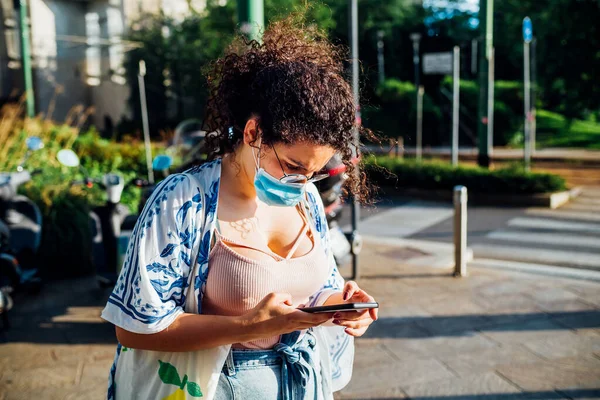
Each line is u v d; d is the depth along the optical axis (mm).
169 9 29328
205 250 1532
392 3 31562
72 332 4328
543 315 4578
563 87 21812
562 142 24172
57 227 5633
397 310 4723
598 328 4305
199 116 27031
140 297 1459
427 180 10719
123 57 27188
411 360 3824
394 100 24469
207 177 1597
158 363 1562
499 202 10016
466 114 24984
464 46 32562
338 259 5137
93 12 29000
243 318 1455
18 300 5035
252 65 1570
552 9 18703
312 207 1817
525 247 7051
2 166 7039
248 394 1608
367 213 9406
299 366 1658
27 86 14688
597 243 7156
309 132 1431
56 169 7219
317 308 1452
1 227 4609
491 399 3316
